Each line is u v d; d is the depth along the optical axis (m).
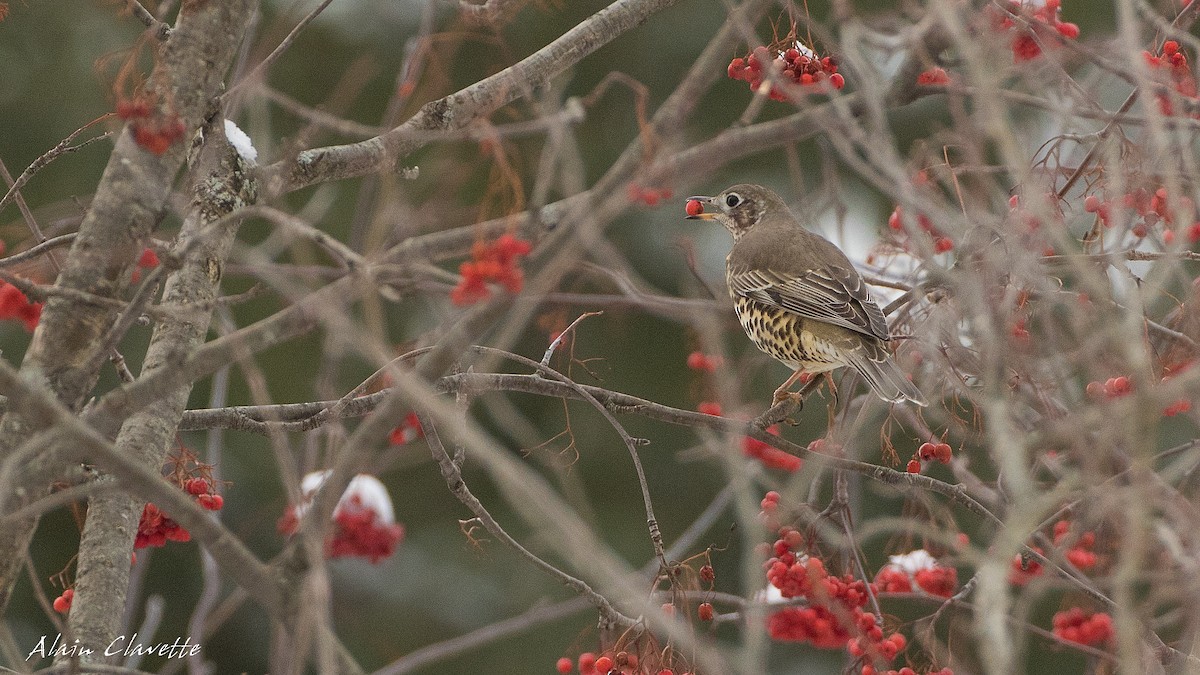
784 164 20.81
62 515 19.98
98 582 9.49
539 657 21.05
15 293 8.59
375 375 10.47
